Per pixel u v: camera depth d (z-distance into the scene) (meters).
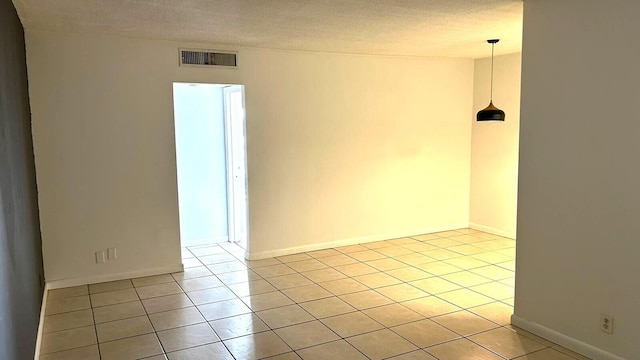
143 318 3.95
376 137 6.27
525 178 3.57
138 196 4.94
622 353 3.04
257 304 4.24
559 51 3.27
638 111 2.87
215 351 3.38
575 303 3.29
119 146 4.81
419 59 6.45
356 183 6.20
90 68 4.62
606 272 3.10
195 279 4.94
